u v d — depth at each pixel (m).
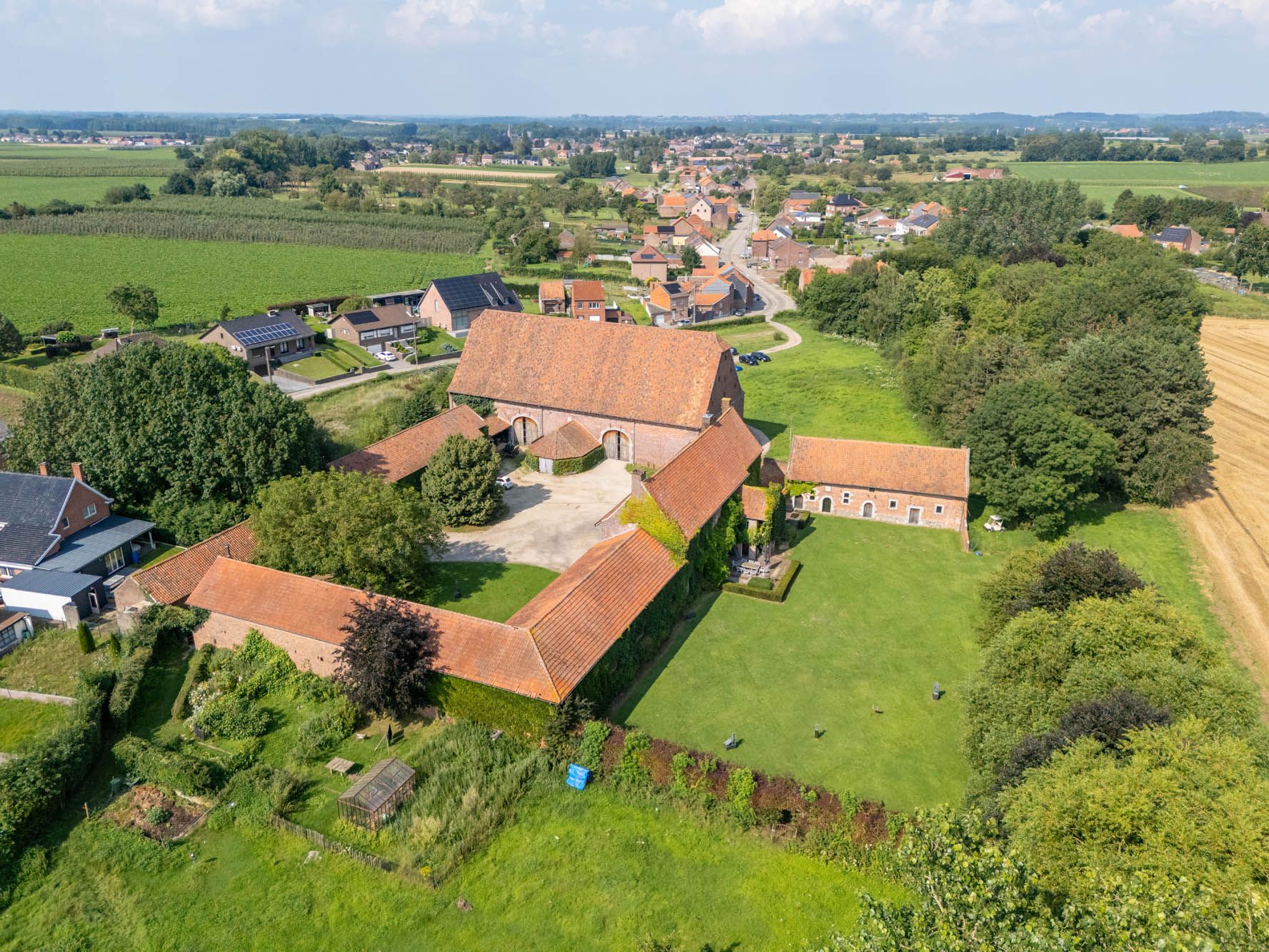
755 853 38.75
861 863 37.81
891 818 37.59
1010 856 26.22
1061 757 34.84
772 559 67.94
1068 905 24.64
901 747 46.38
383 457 75.75
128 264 182.75
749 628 58.03
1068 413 72.69
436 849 38.31
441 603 59.59
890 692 51.19
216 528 64.12
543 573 64.12
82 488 63.59
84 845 38.91
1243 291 169.88
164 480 67.88
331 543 55.06
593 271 198.38
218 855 38.50
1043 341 110.38
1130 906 23.34
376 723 47.34
